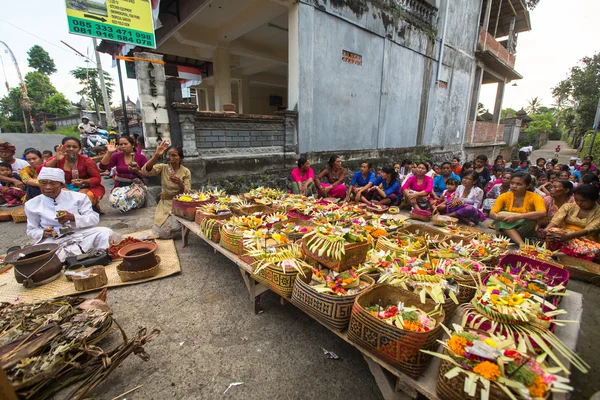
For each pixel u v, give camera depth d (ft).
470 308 5.54
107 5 15.40
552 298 6.38
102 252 10.59
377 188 19.24
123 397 5.60
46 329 5.78
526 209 12.31
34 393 5.04
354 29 24.17
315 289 6.00
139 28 16.55
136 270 9.62
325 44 22.30
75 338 5.74
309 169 18.79
